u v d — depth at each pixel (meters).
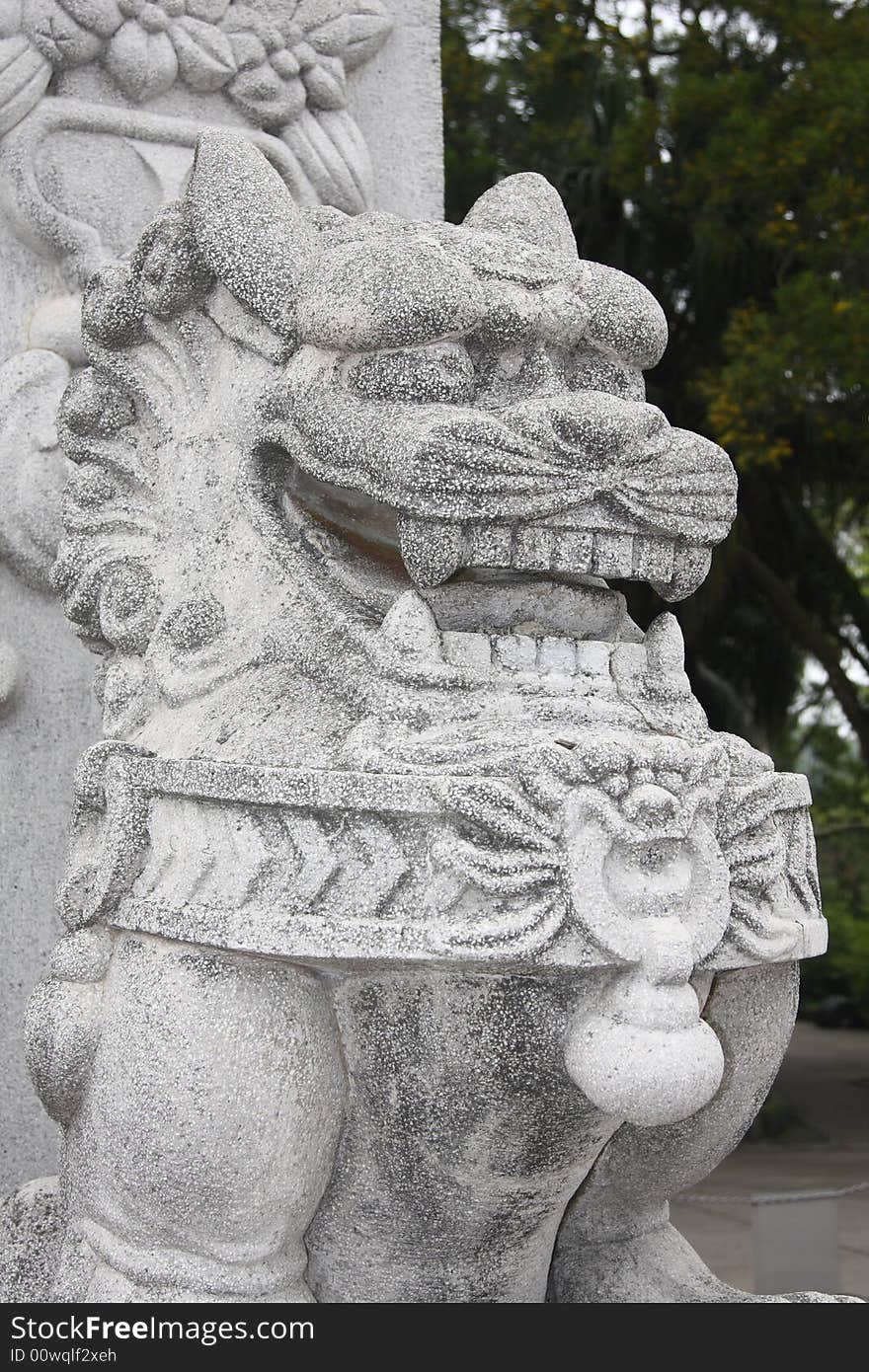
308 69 2.79
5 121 2.51
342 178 2.79
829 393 6.55
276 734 1.57
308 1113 1.55
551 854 1.42
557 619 1.67
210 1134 1.52
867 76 6.18
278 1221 1.57
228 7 2.70
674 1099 1.40
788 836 1.66
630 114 7.69
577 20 7.91
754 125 6.54
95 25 2.56
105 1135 1.59
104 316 1.89
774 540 7.84
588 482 1.54
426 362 1.59
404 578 1.71
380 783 1.44
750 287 7.35
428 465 1.50
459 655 1.56
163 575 1.80
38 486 2.42
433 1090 1.52
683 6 7.67
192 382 1.86
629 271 7.77
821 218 6.48
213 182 1.79
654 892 1.45
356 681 1.56
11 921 2.38
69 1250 1.68
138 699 1.76
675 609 7.27
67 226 2.50
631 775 1.46
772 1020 1.68
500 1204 1.59
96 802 1.71
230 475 1.79
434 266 1.59
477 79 7.73
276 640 1.66
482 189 7.64
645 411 1.60
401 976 1.52
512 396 1.63
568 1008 1.47
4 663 2.38
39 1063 1.66
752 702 8.59
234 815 1.53
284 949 1.46
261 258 1.75
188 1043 1.53
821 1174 5.75
